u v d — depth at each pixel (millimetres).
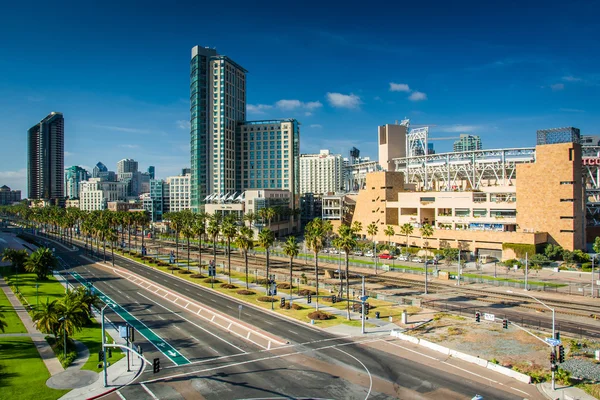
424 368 57531
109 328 76750
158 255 173750
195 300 97125
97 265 151125
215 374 56312
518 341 66938
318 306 90250
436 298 95688
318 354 63125
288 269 135375
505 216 157250
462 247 153625
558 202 141875
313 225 174875
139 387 52594
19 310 88062
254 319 81562
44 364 59594
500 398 48375
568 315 80750
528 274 121188
